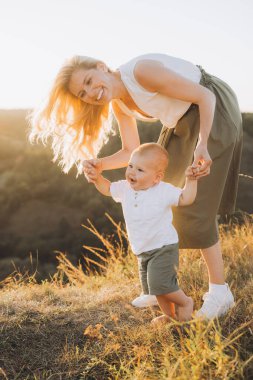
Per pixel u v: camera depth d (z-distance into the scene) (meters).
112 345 2.37
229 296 2.56
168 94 2.44
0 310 2.81
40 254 40.69
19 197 50.09
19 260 36.69
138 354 2.15
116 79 2.56
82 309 2.82
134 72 2.45
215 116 2.53
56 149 2.91
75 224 43.19
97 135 2.90
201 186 2.52
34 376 2.18
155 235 2.41
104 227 38.72
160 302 2.49
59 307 2.86
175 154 2.66
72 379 2.19
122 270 3.99
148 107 2.54
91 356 2.31
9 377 2.21
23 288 3.43
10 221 47.41
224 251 3.93
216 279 2.58
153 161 2.40
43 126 2.78
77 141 2.89
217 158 2.52
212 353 1.96
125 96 2.64
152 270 2.42
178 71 2.54
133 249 2.52
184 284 3.09
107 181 2.64
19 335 2.51
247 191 22.52
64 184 50.25
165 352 2.12
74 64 2.55
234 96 2.71
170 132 2.69
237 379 1.92
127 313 2.74
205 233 2.54
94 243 38.09
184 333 2.42
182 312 2.46
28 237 43.69
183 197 2.38
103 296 3.06
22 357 2.35
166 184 2.45
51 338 2.50
